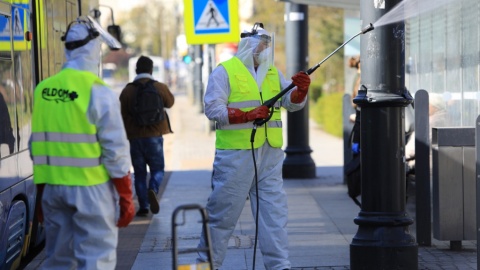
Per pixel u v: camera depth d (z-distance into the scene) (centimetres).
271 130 1529
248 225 2284
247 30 1570
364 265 1627
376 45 1606
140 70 2505
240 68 1533
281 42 7581
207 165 4078
